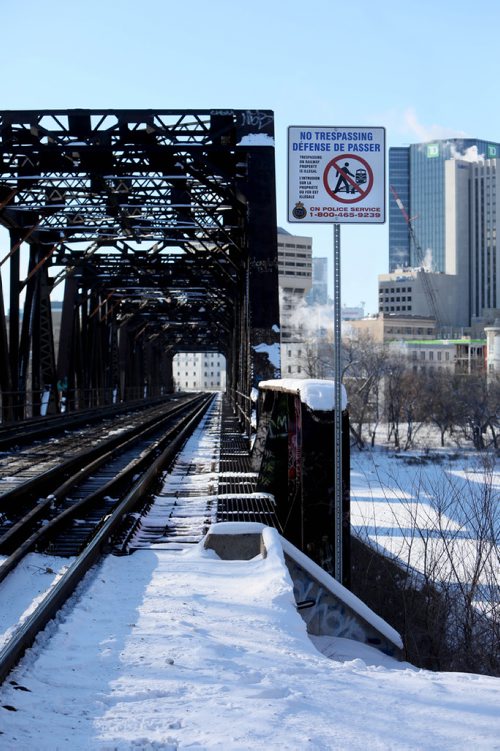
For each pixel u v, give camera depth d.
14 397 28.94
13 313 29.31
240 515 11.37
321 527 9.16
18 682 4.57
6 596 7.05
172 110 19.98
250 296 19.86
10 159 20.80
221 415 45.31
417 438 74.06
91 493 13.72
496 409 67.38
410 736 3.93
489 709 4.45
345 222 8.40
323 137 8.39
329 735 3.88
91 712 4.16
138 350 77.25
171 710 4.20
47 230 31.27
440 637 10.38
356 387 75.56
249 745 3.68
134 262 40.03
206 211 25.78
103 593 7.00
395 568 14.08
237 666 5.04
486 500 13.18
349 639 8.02
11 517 11.32
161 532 10.25
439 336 191.38
